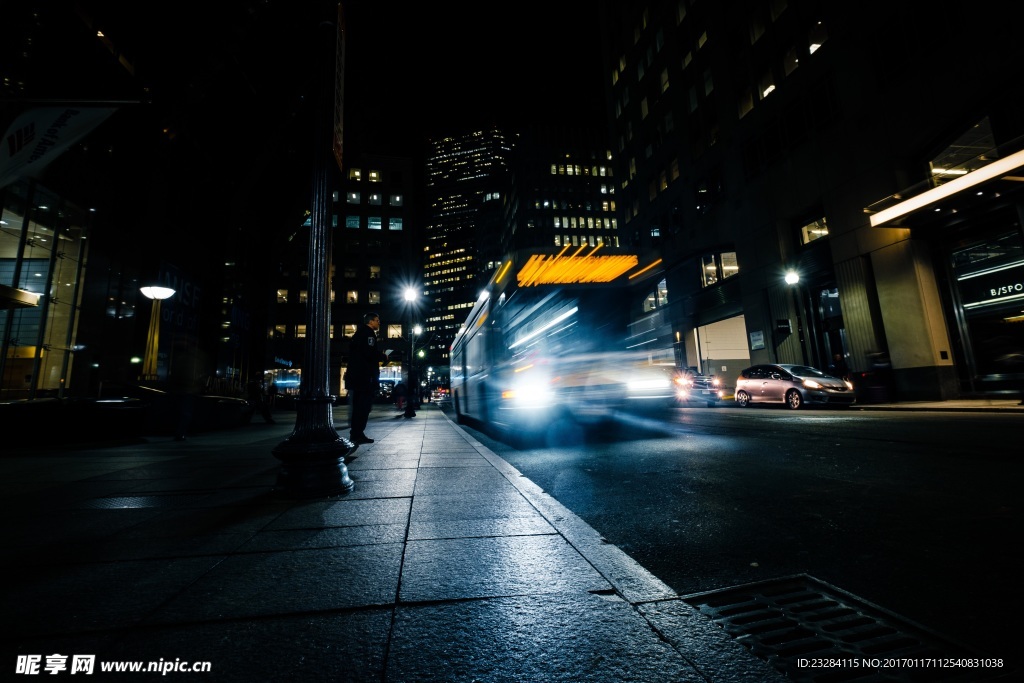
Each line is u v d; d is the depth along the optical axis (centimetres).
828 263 2205
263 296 3881
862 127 2003
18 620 195
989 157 1452
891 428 949
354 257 6375
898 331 1842
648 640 182
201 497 432
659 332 1047
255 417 2298
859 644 187
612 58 4575
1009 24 1505
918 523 349
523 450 830
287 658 167
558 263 1020
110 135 2075
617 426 1190
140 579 239
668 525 362
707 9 3088
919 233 1794
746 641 189
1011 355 1562
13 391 1672
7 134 962
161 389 1435
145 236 2289
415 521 345
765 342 2561
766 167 2562
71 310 1895
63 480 531
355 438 834
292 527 332
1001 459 576
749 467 591
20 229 1673
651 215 3806
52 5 1645
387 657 168
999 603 224
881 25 1917
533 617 199
